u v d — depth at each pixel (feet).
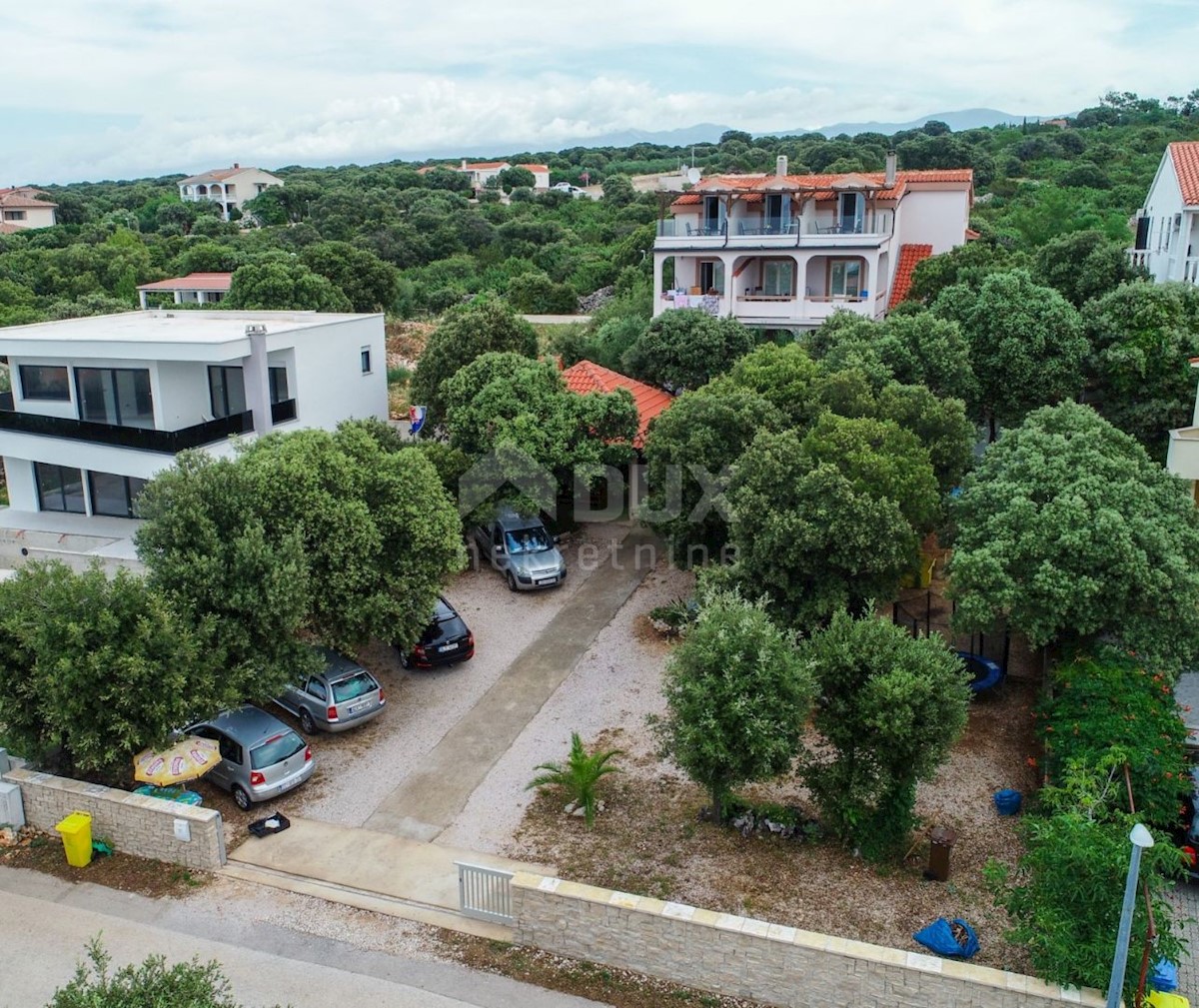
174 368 89.35
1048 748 53.26
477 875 45.98
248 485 61.05
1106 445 66.03
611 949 43.09
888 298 131.64
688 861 49.60
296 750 56.80
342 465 65.26
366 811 55.52
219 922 46.24
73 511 95.50
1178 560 56.03
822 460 66.95
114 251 246.27
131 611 51.75
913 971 38.27
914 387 77.15
